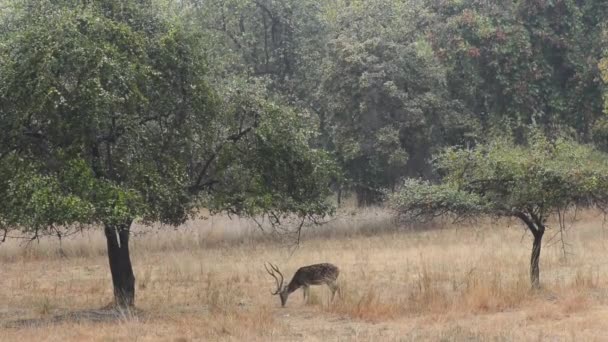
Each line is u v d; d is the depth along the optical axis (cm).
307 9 5578
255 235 4734
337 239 4697
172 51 2378
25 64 2147
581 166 2619
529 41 5475
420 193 2702
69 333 2184
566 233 4222
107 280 3478
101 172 2298
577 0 5741
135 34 2291
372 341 2014
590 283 2809
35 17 2292
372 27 5325
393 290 2878
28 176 2095
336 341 2031
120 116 2286
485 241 4200
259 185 2509
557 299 2591
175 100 2431
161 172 2406
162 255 4200
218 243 4616
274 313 2539
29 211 2061
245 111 2558
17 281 3456
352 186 5638
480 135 5322
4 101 2225
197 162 2619
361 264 3641
